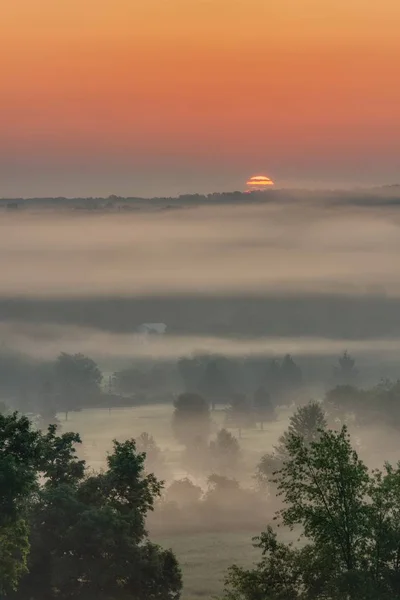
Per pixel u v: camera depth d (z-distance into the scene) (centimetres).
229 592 17125
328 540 16162
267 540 16912
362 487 16412
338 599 15450
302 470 16588
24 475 19888
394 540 15888
